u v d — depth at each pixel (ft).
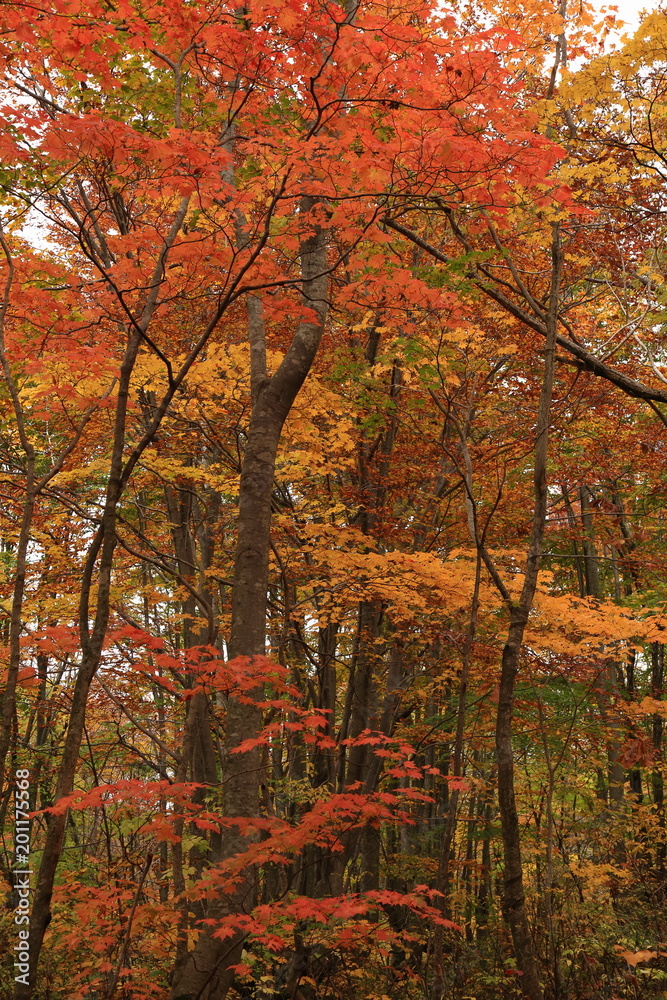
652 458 35.78
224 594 42.50
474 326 24.58
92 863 22.54
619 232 26.84
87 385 19.02
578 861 28.37
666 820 36.06
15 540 31.68
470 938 29.30
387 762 30.63
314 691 36.58
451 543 35.42
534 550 20.49
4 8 13.53
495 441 33.09
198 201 14.92
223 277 16.99
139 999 16.99
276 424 20.72
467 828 40.40
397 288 17.99
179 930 17.33
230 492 28.71
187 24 14.62
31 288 15.92
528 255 29.99
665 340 31.24
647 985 21.57
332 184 15.56
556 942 23.09
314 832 14.56
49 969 19.29
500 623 27.86
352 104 16.08
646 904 26.35
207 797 30.25
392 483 32.63
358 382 28.91
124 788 12.03
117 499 12.79
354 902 13.78
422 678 37.22
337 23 13.44
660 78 22.35
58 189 18.13
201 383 24.58
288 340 30.60
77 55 14.75
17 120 12.65
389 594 25.25
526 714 30.50
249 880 17.11
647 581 43.14
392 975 22.81
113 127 12.10
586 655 25.02
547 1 22.07
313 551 25.49
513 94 18.16
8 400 25.67
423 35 17.02
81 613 12.38
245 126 20.77
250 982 22.74
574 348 24.26
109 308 17.88
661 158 23.03
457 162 15.48
